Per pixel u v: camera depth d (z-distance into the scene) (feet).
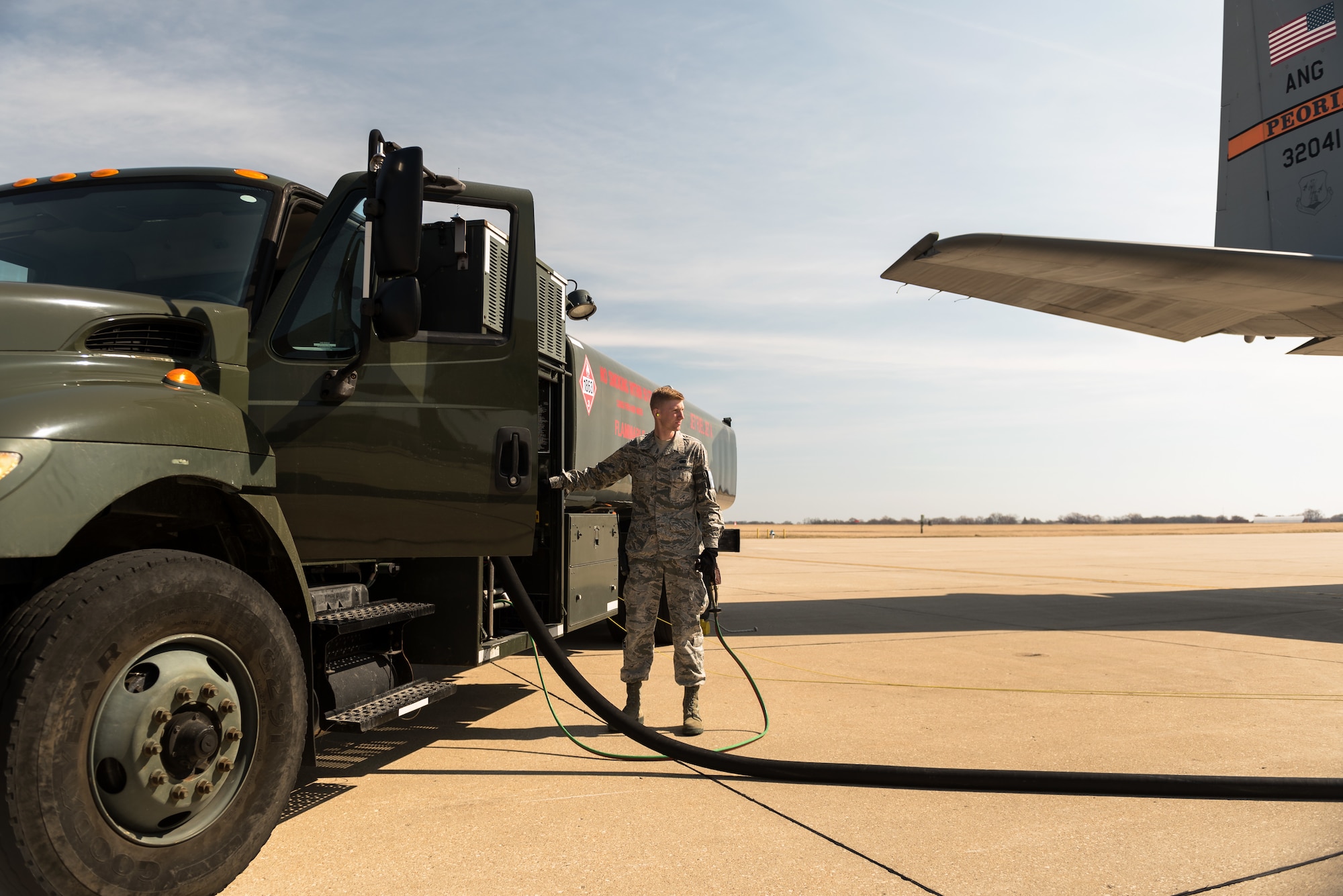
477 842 9.04
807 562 78.13
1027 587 46.70
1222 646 23.97
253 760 7.52
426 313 11.43
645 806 10.28
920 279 35.40
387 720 9.75
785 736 13.69
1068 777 10.64
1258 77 41.42
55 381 7.06
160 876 6.61
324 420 10.21
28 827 5.78
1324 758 12.34
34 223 10.46
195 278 10.09
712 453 33.76
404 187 8.96
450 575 12.48
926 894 7.69
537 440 11.65
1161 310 37.96
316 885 7.87
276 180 10.89
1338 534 240.73
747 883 7.95
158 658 6.91
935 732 13.92
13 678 5.88
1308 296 34.45
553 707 16.14
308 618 8.84
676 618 13.84
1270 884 7.88
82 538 8.24
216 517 8.42
